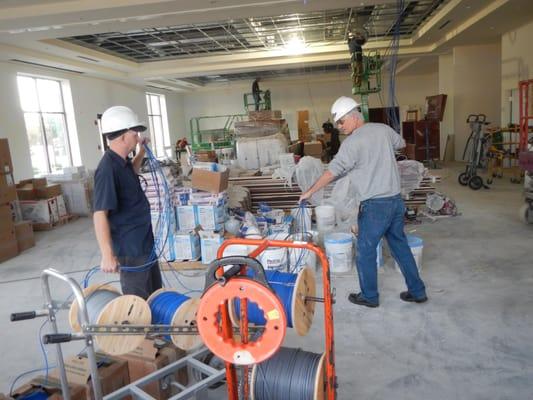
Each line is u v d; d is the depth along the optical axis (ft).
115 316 6.01
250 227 14.21
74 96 36.17
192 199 14.93
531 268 12.87
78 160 36.50
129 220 7.64
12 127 28.78
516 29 30.19
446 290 11.66
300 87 58.65
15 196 18.48
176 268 14.82
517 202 22.07
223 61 40.14
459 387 7.49
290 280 6.08
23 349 9.96
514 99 31.65
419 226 18.51
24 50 27.25
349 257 13.46
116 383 7.00
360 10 27.58
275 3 20.86
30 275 15.72
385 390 7.53
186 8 20.77
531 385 7.43
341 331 9.76
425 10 28.76
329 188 17.26
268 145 23.67
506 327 9.49
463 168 36.37
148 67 40.86
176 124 60.08
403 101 57.52
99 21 21.97
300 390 5.41
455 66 38.45
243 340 4.43
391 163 10.07
